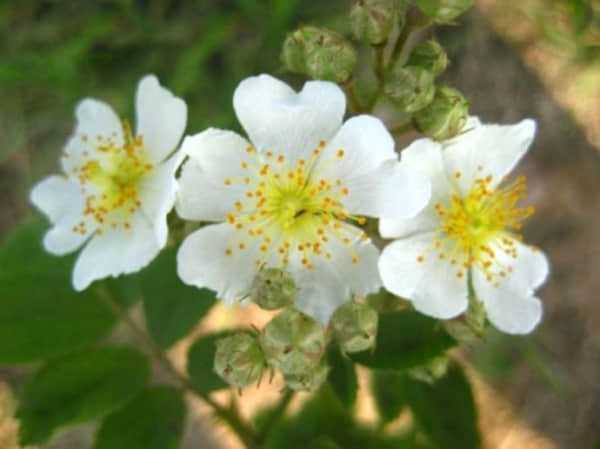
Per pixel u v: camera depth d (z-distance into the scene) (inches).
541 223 8.5
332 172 3.8
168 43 7.8
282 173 3.8
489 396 8.1
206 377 4.2
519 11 8.4
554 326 8.3
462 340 3.8
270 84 3.6
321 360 3.7
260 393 7.6
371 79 4.2
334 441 4.6
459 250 4.0
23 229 4.5
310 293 3.8
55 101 7.8
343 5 7.5
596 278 8.4
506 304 4.1
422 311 3.8
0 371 7.7
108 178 4.2
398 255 3.8
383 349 3.8
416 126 3.8
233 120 4.1
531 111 8.5
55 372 4.1
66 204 4.4
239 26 7.7
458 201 4.0
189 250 3.7
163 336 4.3
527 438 8.0
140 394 4.2
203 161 3.7
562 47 8.3
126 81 7.7
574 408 8.1
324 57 3.7
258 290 3.6
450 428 4.2
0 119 7.9
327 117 3.7
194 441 7.7
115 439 4.1
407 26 3.7
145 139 4.2
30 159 7.9
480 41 8.5
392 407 4.7
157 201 4.1
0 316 4.1
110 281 4.4
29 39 7.9
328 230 3.8
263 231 3.8
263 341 3.5
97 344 4.3
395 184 3.7
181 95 7.2
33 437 4.1
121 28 7.8
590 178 8.5
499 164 4.1
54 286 4.2
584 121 8.6
